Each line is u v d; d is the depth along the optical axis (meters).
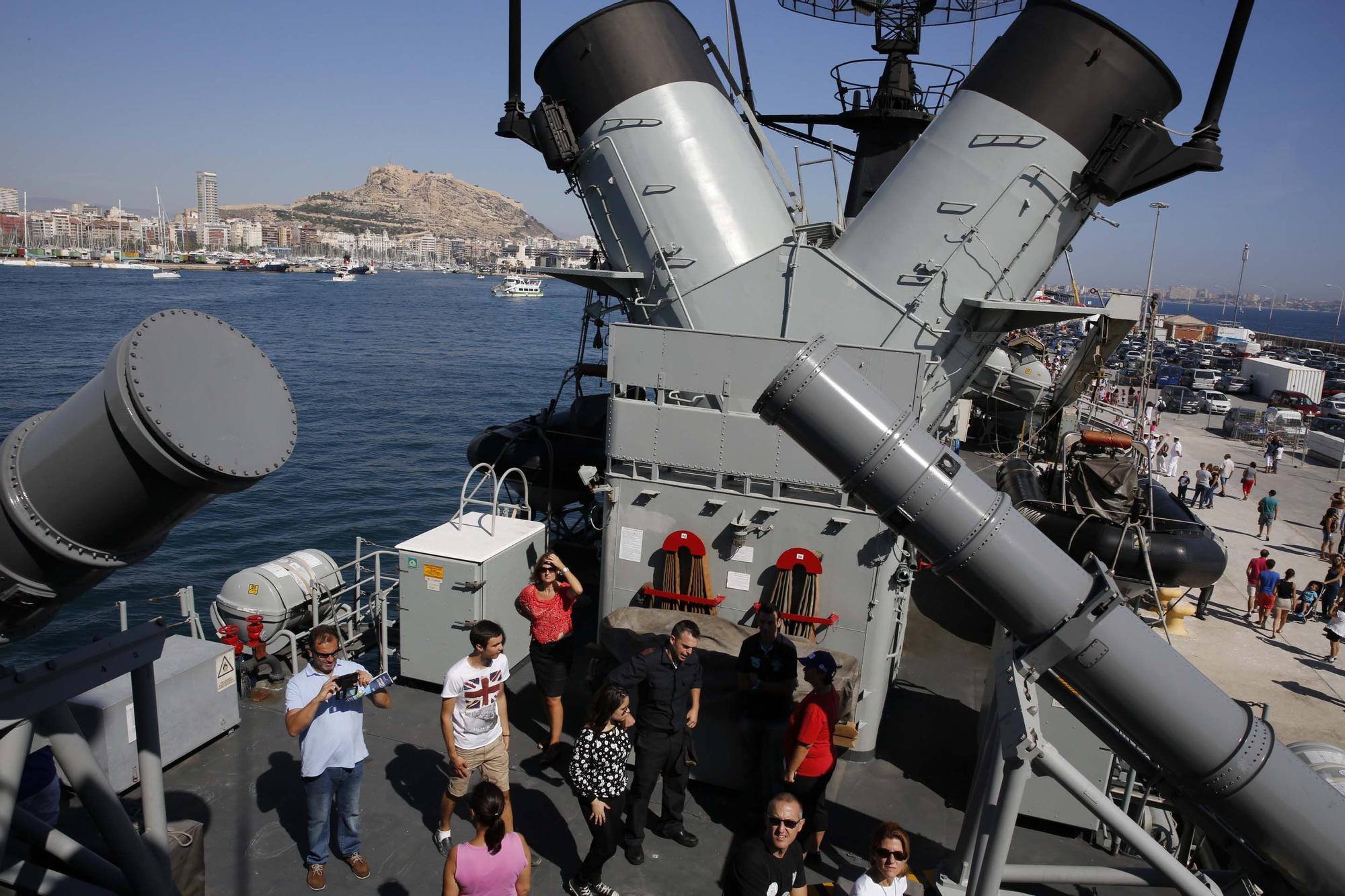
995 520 4.71
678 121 8.39
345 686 5.57
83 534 3.85
